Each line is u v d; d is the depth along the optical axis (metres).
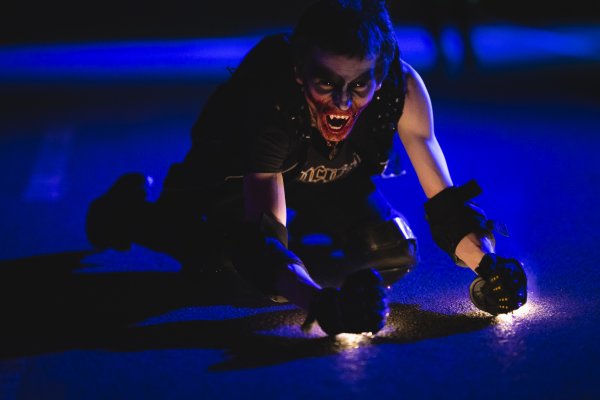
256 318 3.54
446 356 3.13
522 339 3.25
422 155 3.51
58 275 4.08
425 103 3.48
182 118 7.46
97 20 14.69
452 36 11.30
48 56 11.26
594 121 6.86
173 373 3.07
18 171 5.95
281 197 3.37
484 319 3.45
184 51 11.27
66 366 3.16
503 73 9.13
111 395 2.94
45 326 3.52
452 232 3.41
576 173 5.53
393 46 3.10
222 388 2.95
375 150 3.50
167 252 3.94
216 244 3.79
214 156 3.67
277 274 3.21
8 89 9.05
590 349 3.15
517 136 6.54
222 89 3.61
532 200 5.03
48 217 4.96
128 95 8.55
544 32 11.72
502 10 13.54
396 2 14.73
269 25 13.34
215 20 14.23
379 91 3.34
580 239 4.35
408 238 3.74
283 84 3.23
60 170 5.97
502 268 3.29
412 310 3.56
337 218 3.87
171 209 3.93
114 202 4.05
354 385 2.94
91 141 6.74
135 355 3.23
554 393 2.84
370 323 3.03
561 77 8.73
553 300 3.62
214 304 3.70
